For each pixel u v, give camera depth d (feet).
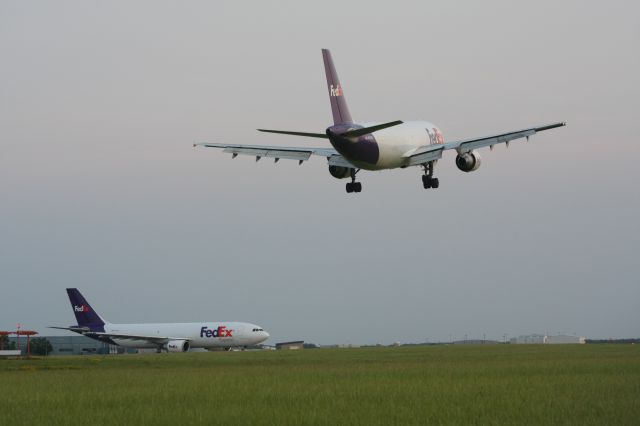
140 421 268.21
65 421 272.72
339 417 268.62
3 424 268.21
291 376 454.40
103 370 595.47
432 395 324.80
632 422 249.14
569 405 285.64
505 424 250.16
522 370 464.65
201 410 291.38
